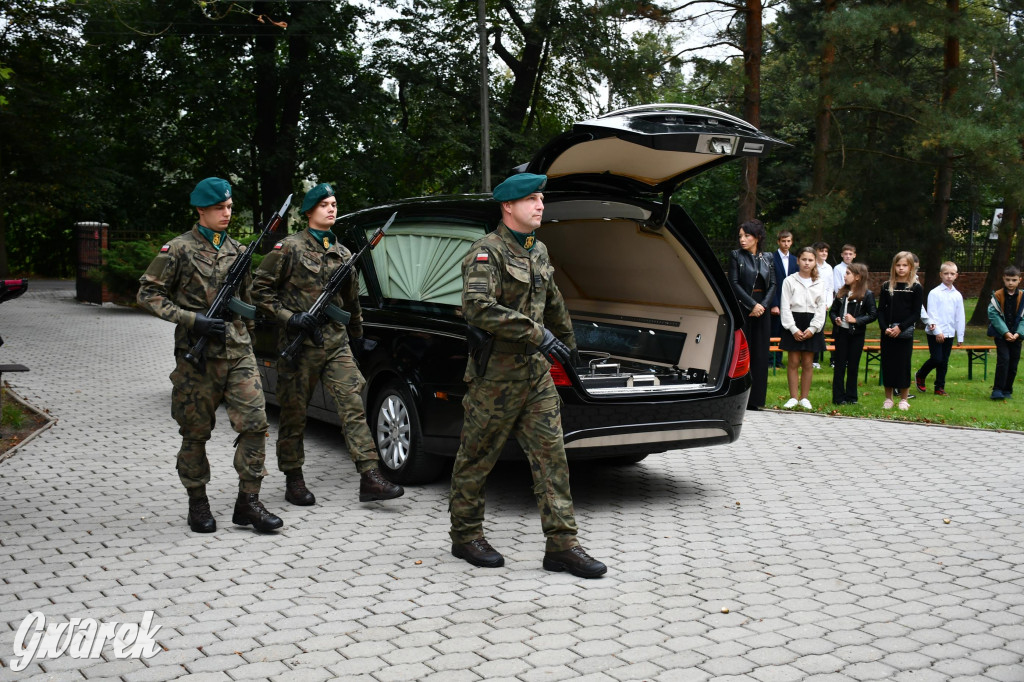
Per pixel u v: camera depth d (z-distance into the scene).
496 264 4.73
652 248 6.94
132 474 6.84
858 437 8.51
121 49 29.20
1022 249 29.70
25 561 4.96
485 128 24.12
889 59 25.53
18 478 6.70
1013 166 19.42
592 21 24.66
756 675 3.67
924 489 6.65
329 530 5.57
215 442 7.94
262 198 31.75
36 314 20.17
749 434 8.65
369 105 31.34
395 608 4.36
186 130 30.92
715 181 33.22
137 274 21.06
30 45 27.25
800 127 30.86
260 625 4.14
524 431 4.88
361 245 7.17
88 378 11.57
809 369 10.00
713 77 21.55
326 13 29.11
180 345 5.37
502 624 4.18
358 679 3.62
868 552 5.23
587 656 3.84
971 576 4.85
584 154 6.00
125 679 3.61
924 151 22.81
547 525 4.84
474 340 4.77
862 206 26.39
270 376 7.99
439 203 6.63
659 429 6.00
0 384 8.30
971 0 21.58
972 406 10.55
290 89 30.53
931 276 25.23
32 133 29.86
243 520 5.58
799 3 24.03
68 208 33.28
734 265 9.70
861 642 4.00
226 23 28.38
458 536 5.02
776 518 5.92
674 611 4.34
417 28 31.25
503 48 31.92
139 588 4.59
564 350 4.66
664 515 5.98
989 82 20.22
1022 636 4.08
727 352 6.45
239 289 5.54
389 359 6.47
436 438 6.13
